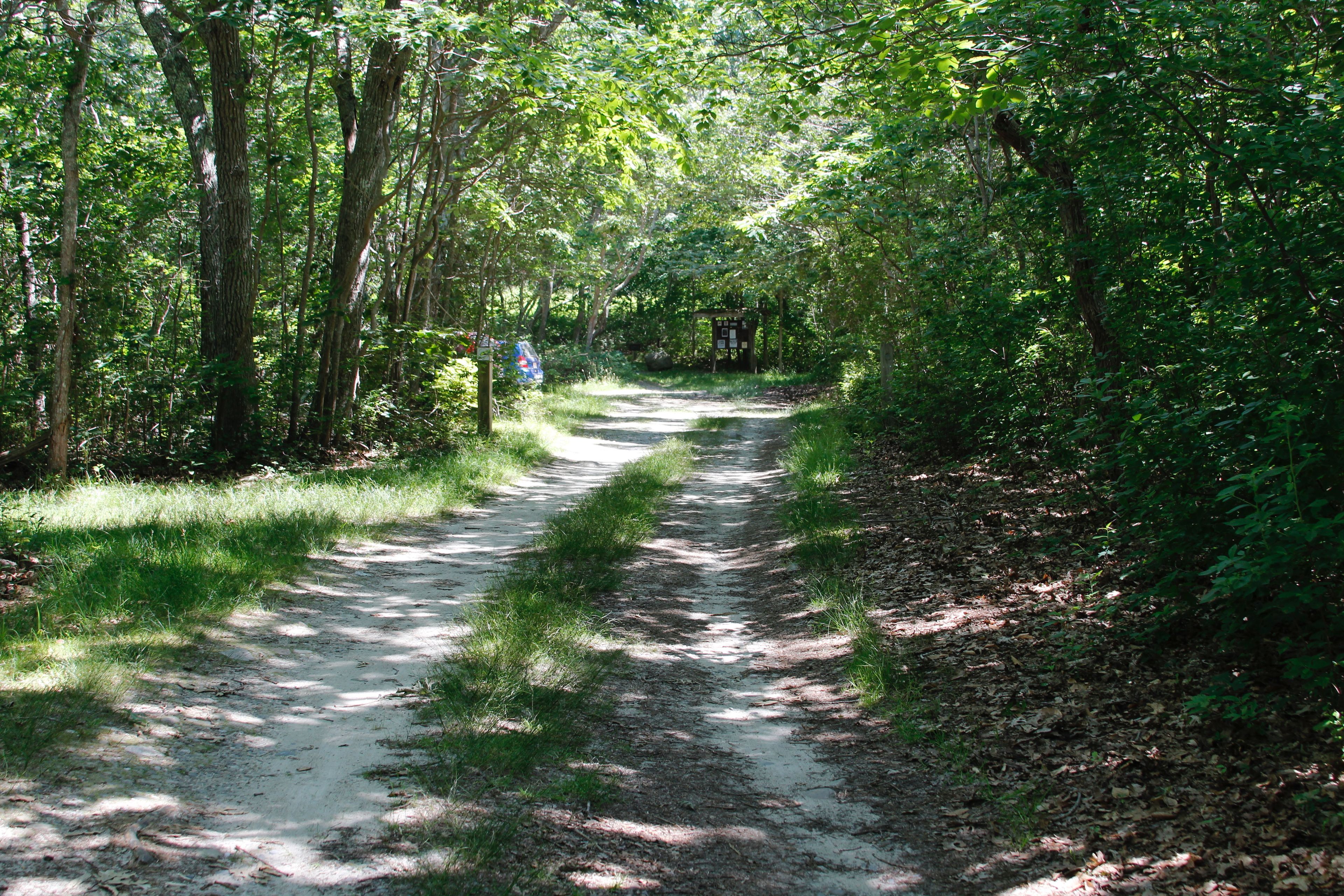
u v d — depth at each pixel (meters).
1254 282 4.61
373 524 10.13
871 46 8.63
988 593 7.18
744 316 43.25
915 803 4.29
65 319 11.34
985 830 3.98
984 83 7.64
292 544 8.64
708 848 3.81
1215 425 4.73
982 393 11.84
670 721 5.30
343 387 15.63
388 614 7.05
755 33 13.04
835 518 10.34
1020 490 9.96
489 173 19.23
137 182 15.09
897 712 5.30
